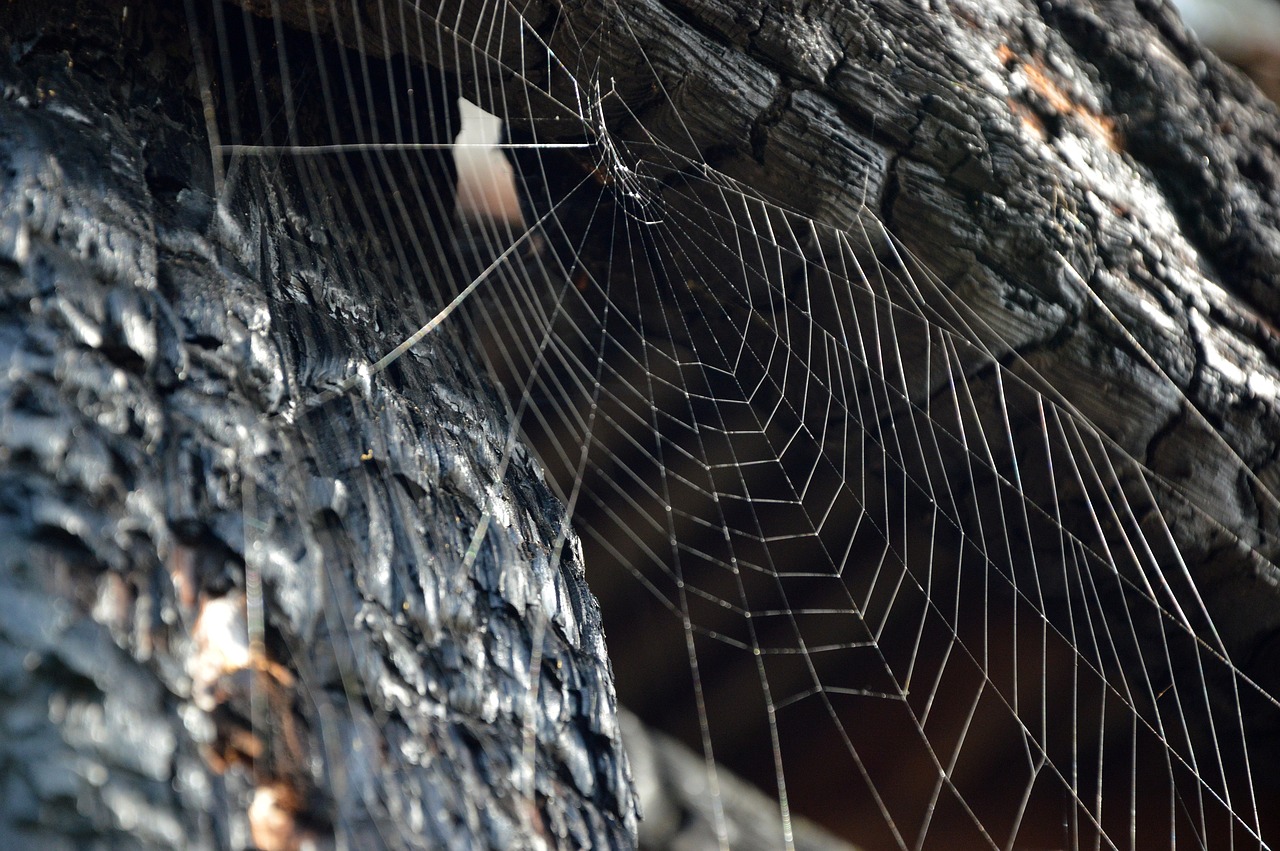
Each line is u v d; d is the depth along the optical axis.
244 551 0.70
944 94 0.77
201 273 0.72
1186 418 0.78
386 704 0.70
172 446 0.70
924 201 0.77
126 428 0.70
